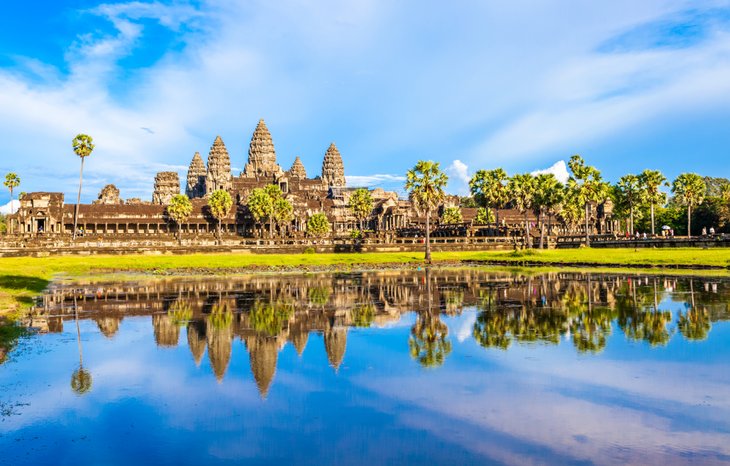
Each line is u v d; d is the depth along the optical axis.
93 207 163.88
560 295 43.94
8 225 147.88
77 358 24.64
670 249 96.00
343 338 28.42
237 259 89.06
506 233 137.12
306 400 18.80
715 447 14.69
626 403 18.00
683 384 19.83
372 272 74.06
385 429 16.17
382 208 198.38
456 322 32.66
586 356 23.81
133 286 55.22
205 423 16.83
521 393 19.16
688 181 122.88
